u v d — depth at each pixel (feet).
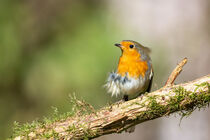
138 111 20.39
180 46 53.57
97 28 44.32
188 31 54.08
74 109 20.92
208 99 20.13
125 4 55.16
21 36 44.86
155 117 20.68
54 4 46.88
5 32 43.68
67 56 42.65
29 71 44.01
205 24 53.57
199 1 54.08
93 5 48.24
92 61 41.52
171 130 53.26
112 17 47.29
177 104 20.20
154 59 50.57
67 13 46.60
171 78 21.34
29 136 20.16
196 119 51.57
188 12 54.44
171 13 55.26
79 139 20.48
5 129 45.55
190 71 52.49
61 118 20.72
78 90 41.68
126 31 50.47
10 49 43.60
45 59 43.70
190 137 51.72
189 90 20.08
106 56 41.60
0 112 45.93
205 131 50.96
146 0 55.57
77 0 47.70
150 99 20.31
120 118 20.36
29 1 46.37
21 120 45.73
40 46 45.27
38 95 43.78
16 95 45.70
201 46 53.01
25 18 45.55
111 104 21.21
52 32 45.80
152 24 55.47
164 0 55.36
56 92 42.65
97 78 41.42
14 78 44.47
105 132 20.65
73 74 41.65
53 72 42.65
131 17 55.62
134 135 55.93
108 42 42.34
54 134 20.17
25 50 44.80
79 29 44.47
